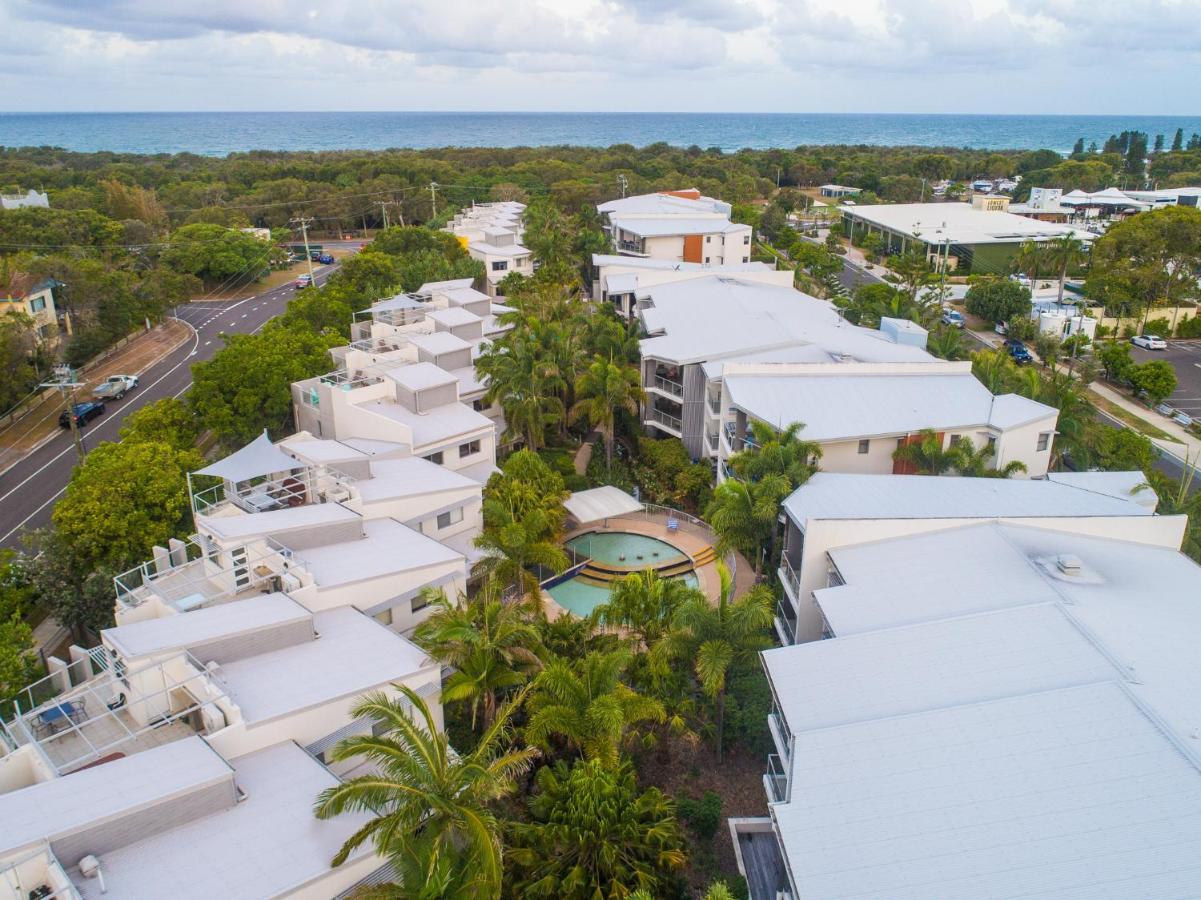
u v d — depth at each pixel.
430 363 65.81
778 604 42.66
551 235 120.75
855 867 22.69
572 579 52.72
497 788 24.47
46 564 42.88
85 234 124.00
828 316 77.50
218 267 126.88
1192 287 114.94
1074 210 186.88
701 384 64.62
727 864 31.09
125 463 46.91
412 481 48.78
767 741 35.84
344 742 25.34
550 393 68.06
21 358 76.75
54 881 22.69
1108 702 26.81
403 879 23.36
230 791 26.27
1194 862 21.41
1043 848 22.42
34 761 28.03
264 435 47.09
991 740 26.00
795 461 46.97
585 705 31.05
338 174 198.50
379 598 38.75
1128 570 35.28
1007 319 108.81
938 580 34.62
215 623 32.97
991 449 52.09
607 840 27.08
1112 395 89.75
